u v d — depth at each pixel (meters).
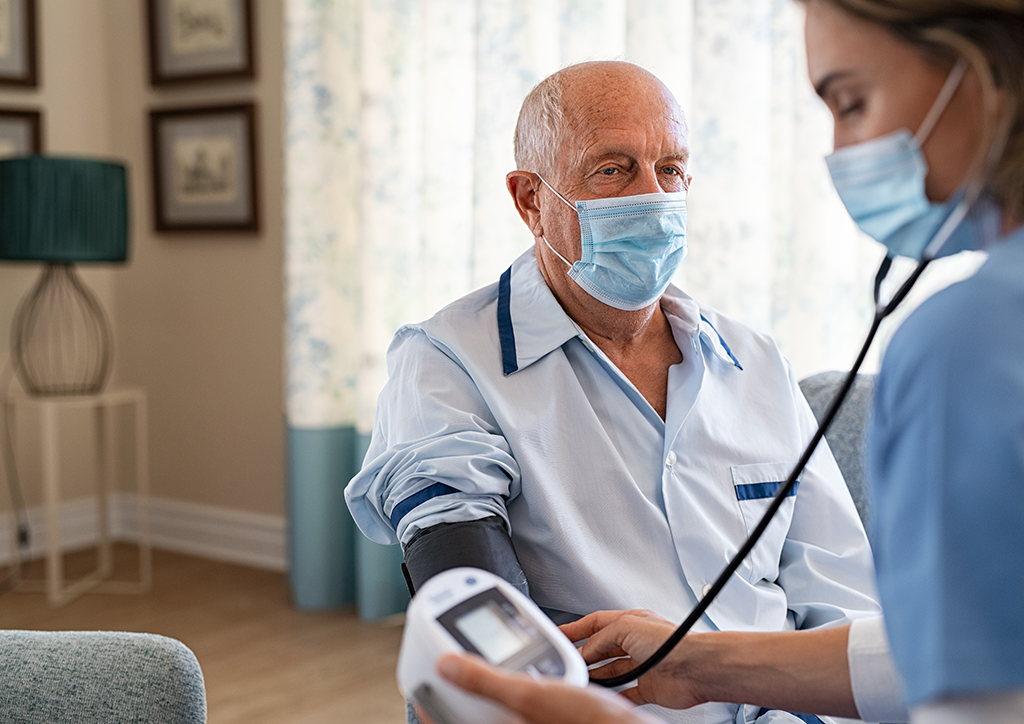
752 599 1.42
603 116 1.48
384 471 1.40
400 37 3.39
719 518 1.46
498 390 1.44
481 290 1.58
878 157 0.69
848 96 0.71
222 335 4.23
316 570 3.56
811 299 2.59
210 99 4.18
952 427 0.57
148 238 4.41
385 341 3.43
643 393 1.55
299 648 3.20
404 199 3.43
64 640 1.07
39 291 4.04
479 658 0.75
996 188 0.65
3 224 3.55
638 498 1.42
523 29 3.06
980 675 0.54
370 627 3.40
